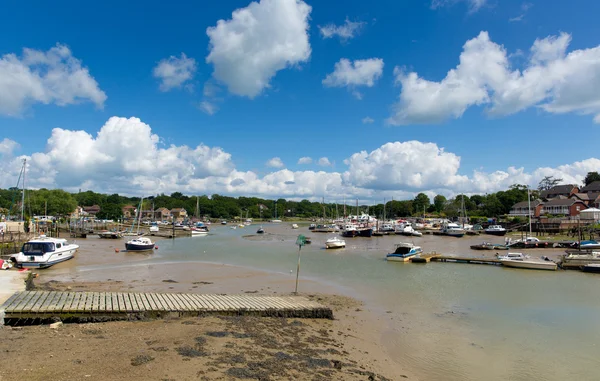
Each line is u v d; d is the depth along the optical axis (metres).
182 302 20.47
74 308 17.47
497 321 21.89
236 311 19.89
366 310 23.53
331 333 18.56
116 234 78.12
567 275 37.50
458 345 18.09
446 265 43.97
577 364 16.27
